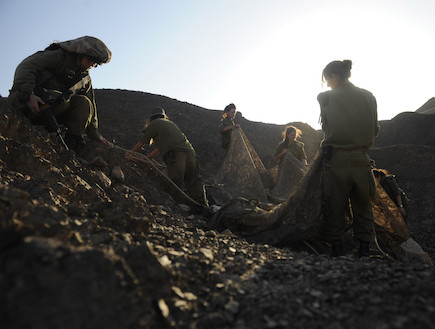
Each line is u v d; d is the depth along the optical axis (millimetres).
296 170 5406
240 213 3574
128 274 1274
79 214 2084
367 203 2928
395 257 3574
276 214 3328
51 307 1029
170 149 4836
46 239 1235
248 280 1821
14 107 3350
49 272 1099
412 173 10914
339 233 3051
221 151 11133
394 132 16781
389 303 1458
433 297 1479
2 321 969
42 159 2826
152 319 1254
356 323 1315
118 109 13508
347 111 2904
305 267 2049
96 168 3980
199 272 1830
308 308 1468
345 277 1817
